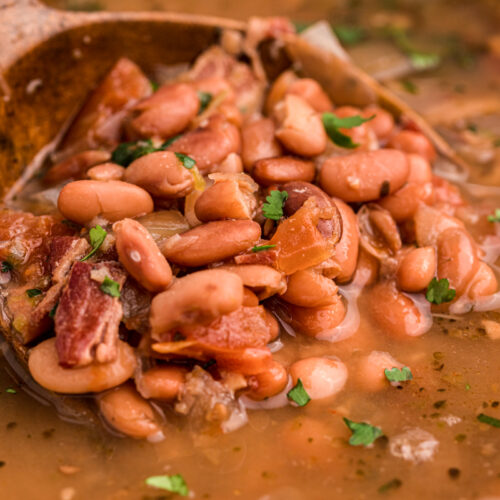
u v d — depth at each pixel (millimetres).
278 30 279
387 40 337
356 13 360
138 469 216
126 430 218
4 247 235
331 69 279
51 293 226
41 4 261
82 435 220
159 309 218
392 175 243
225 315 219
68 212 233
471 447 218
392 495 212
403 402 225
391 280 240
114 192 232
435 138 276
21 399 225
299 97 257
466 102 305
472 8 356
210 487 213
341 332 234
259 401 224
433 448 218
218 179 236
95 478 215
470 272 238
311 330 232
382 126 268
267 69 282
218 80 264
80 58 266
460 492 212
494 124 296
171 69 281
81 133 263
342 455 217
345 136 251
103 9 334
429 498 211
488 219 255
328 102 269
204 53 277
